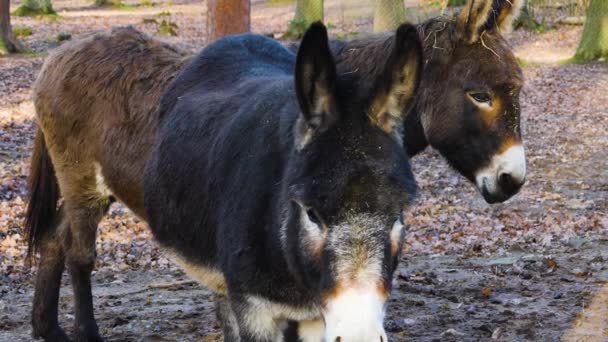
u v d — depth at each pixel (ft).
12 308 22.56
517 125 17.34
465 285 23.07
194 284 24.54
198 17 122.01
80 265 19.15
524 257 26.02
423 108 17.89
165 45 19.12
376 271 9.91
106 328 20.17
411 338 18.35
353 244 9.95
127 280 25.35
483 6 17.17
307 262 10.52
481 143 17.37
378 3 64.54
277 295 12.17
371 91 11.00
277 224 11.53
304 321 13.10
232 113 14.08
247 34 17.43
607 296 20.93
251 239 12.12
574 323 18.90
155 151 15.97
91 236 19.25
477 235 30.19
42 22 111.96
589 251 26.63
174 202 14.87
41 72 19.95
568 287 22.24
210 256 14.10
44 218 19.97
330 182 10.18
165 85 17.80
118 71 18.38
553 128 50.93
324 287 10.07
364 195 10.10
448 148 17.81
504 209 34.40
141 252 28.48
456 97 17.44
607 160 43.06
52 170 19.93
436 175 40.40
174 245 15.23
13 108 54.49
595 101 58.39
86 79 18.66
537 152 45.29
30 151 43.70
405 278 23.94
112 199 19.38
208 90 15.85
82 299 19.21
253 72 15.71
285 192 11.03
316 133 10.72
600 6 73.51
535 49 81.61
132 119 17.76
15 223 31.45
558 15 98.22
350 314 9.67
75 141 18.78
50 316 19.61
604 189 37.60
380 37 17.42
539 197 36.24
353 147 10.45
